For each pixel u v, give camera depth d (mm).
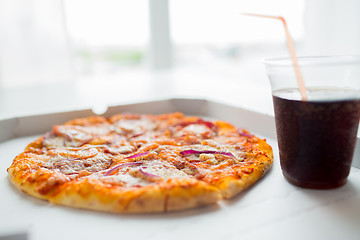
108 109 716
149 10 1418
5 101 1019
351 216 361
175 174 424
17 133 648
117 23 1375
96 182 404
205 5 1386
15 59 1196
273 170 465
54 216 378
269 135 594
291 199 393
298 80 371
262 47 1335
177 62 1614
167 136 593
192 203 381
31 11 1176
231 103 688
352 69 387
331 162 385
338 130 373
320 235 336
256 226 352
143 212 377
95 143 557
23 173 445
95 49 1492
